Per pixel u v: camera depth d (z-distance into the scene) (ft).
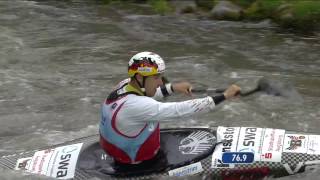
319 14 59.98
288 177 26.40
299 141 27.30
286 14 61.77
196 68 49.83
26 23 64.13
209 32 60.75
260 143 27.30
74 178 27.12
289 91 26.27
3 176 27.66
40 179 27.30
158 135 27.07
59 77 47.88
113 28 62.59
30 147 34.78
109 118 26.05
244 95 25.91
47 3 73.20
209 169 26.81
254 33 60.03
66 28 62.54
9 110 40.83
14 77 47.73
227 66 50.42
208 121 38.22
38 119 39.22
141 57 25.31
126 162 26.99
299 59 52.29
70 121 38.88
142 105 25.11
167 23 64.08
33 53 54.24
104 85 45.85
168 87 27.07
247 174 26.61
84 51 54.90
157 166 26.94
